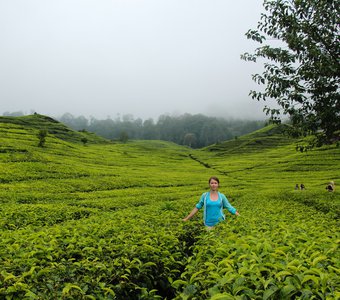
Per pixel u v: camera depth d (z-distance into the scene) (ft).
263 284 14.01
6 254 20.84
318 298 13.14
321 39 42.55
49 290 16.31
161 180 194.70
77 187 138.21
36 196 100.83
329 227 32.22
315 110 47.60
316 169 269.85
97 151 326.65
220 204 35.78
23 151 189.78
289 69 44.62
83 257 21.31
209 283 16.20
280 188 177.17
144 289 19.25
